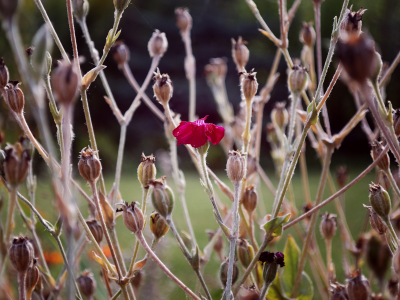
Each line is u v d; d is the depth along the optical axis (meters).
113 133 2.87
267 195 1.55
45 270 0.40
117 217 0.40
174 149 0.47
